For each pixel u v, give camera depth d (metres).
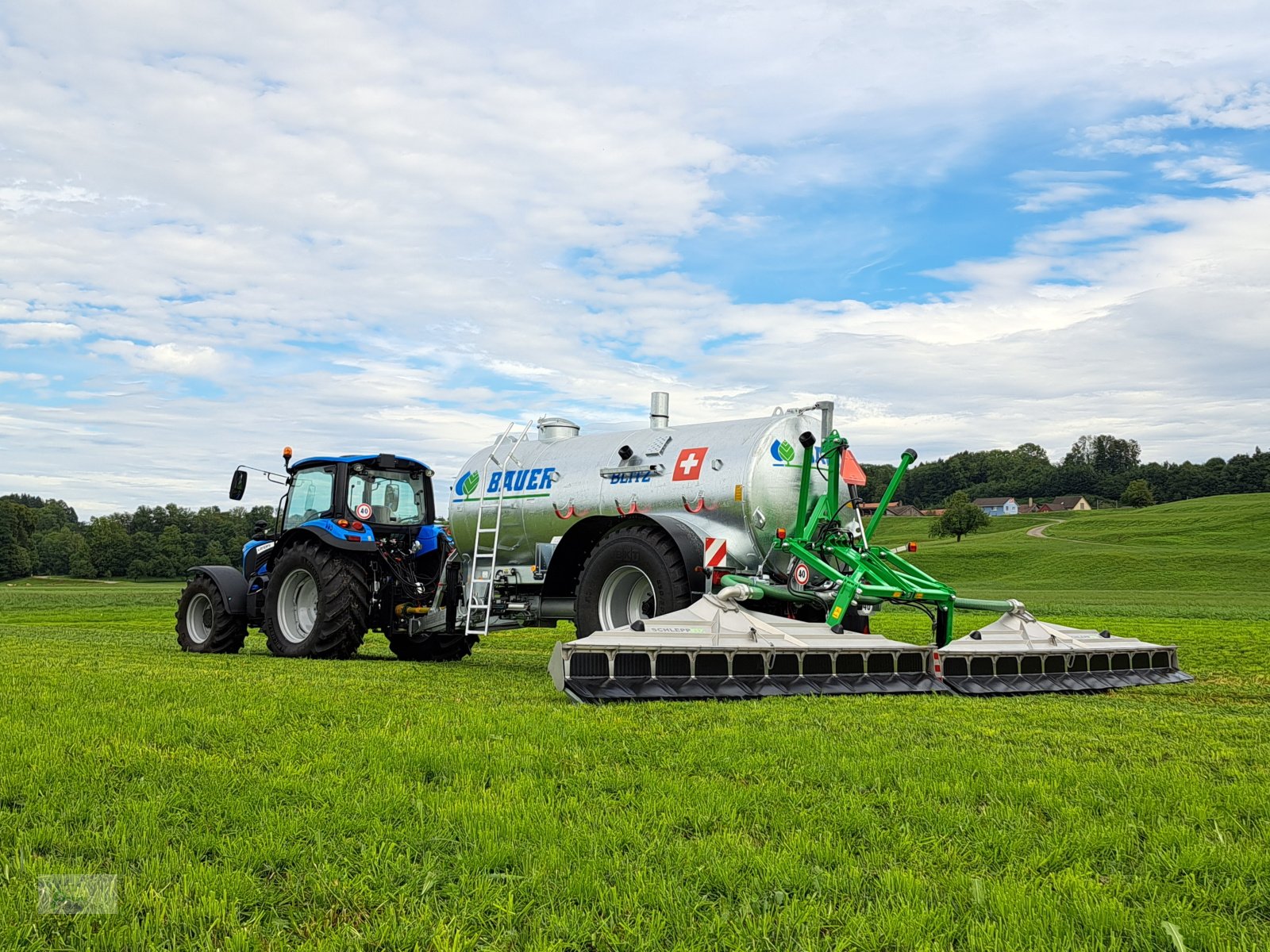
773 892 2.93
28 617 25.86
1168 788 4.21
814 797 3.98
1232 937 2.63
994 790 4.12
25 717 5.56
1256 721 6.33
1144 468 163.00
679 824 3.59
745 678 7.18
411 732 5.14
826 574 8.80
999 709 6.71
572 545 9.95
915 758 4.70
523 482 10.70
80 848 3.24
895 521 127.44
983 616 25.31
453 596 10.82
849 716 6.05
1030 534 101.56
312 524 11.25
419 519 12.22
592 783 4.14
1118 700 7.96
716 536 9.17
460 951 2.52
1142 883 3.04
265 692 6.83
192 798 3.79
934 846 3.37
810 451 9.13
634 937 2.62
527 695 7.09
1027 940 2.57
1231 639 16.67
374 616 11.52
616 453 10.05
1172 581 61.53
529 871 3.05
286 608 11.52
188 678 7.73
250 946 2.52
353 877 3.03
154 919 2.65
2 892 2.82
